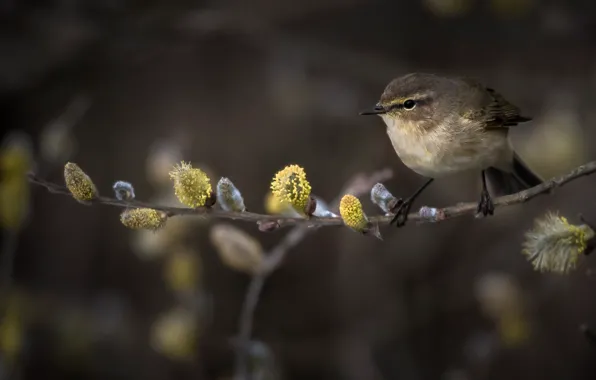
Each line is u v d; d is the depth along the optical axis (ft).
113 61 37.45
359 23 38.58
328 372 34.76
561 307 34.40
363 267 36.19
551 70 37.37
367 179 21.83
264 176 36.88
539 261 16.63
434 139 21.26
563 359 33.94
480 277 35.19
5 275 28.58
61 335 34.65
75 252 36.73
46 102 37.09
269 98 37.78
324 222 17.28
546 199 34.73
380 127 36.24
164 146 33.30
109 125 37.47
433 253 36.11
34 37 36.68
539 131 33.91
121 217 16.38
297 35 37.83
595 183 33.94
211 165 37.01
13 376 29.12
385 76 37.78
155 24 36.78
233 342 24.06
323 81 37.88
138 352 34.73
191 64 38.22
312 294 36.14
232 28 36.65
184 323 28.09
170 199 26.94
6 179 25.90
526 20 37.40
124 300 36.04
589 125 35.35
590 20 36.94
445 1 35.04
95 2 36.58
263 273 23.38
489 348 32.24
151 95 38.01
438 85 21.40
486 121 21.38
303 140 37.24
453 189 35.24
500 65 37.88
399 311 35.55
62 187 16.62
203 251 35.01
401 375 34.53
